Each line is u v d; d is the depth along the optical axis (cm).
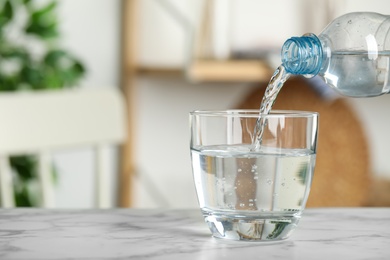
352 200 246
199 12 281
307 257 71
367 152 247
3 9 248
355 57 93
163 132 299
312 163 78
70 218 91
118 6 287
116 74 288
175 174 301
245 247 75
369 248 75
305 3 284
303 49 84
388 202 253
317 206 246
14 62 265
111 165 293
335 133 248
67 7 284
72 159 289
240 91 298
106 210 97
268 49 283
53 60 253
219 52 276
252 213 76
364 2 284
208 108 299
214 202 77
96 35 286
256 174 75
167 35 287
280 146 75
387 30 94
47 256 70
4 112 148
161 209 98
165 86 298
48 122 154
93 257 70
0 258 69
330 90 250
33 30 248
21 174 247
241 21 284
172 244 76
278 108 255
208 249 74
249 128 75
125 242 77
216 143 76
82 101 158
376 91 96
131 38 280
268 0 283
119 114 163
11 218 91
